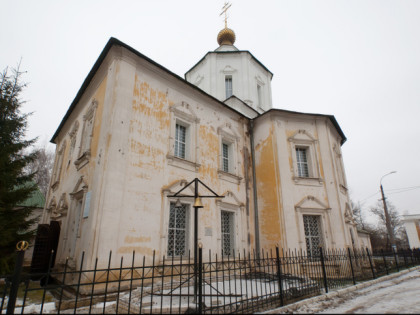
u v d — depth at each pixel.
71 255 9.81
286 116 15.51
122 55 10.23
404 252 15.88
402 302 7.18
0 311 4.34
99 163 8.90
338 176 16.53
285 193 13.77
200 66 20.88
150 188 9.83
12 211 11.39
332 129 17.03
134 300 6.66
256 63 21.06
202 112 13.31
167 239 9.88
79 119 13.66
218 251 11.74
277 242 13.23
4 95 13.34
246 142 15.66
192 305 6.09
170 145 11.10
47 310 6.43
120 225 8.59
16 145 12.21
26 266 15.95
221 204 12.73
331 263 12.69
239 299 6.84
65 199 12.37
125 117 9.67
